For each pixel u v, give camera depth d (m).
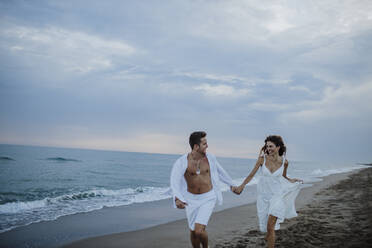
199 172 3.52
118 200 10.30
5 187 13.76
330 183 16.75
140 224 6.52
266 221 3.96
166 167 38.81
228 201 10.25
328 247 4.06
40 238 5.24
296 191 4.07
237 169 43.50
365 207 7.44
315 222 5.73
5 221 6.64
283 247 4.12
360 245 4.09
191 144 3.55
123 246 4.73
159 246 4.70
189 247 4.66
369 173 27.41
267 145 3.93
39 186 14.69
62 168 26.44
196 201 3.50
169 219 7.18
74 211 8.01
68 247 4.71
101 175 22.52
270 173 3.88
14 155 44.84
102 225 6.34
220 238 4.91
